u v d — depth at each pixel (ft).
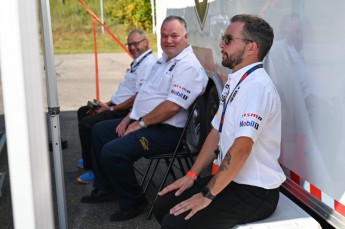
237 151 6.99
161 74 11.37
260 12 9.36
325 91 7.12
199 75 10.87
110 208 11.75
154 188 12.86
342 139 6.79
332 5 6.80
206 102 14.62
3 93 4.53
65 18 64.28
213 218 7.35
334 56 6.83
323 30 7.07
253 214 7.39
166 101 10.71
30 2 4.76
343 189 6.84
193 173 8.55
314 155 7.55
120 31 61.46
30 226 4.71
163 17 19.44
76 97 28.14
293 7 7.93
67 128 20.04
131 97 13.71
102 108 14.19
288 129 8.38
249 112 7.11
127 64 42.75
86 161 13.39
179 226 7.41
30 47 4.76
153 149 10.76
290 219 7.45
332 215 7.18
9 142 4.59
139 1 57.62
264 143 7.43
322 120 7.25
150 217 10.96
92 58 47.29
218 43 12.76
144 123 10.84
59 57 48.44
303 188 8.00
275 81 8.77
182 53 10.98
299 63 7.82
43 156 4.96
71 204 12.09
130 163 10.64
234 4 11.10
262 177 7.45
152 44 51.96
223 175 7.05
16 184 4.64
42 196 4.96
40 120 4.91
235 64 7.68
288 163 8.48
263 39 7.51
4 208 12.09
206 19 13.88
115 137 11.88
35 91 4.84
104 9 64.69
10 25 4.45
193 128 15.17
